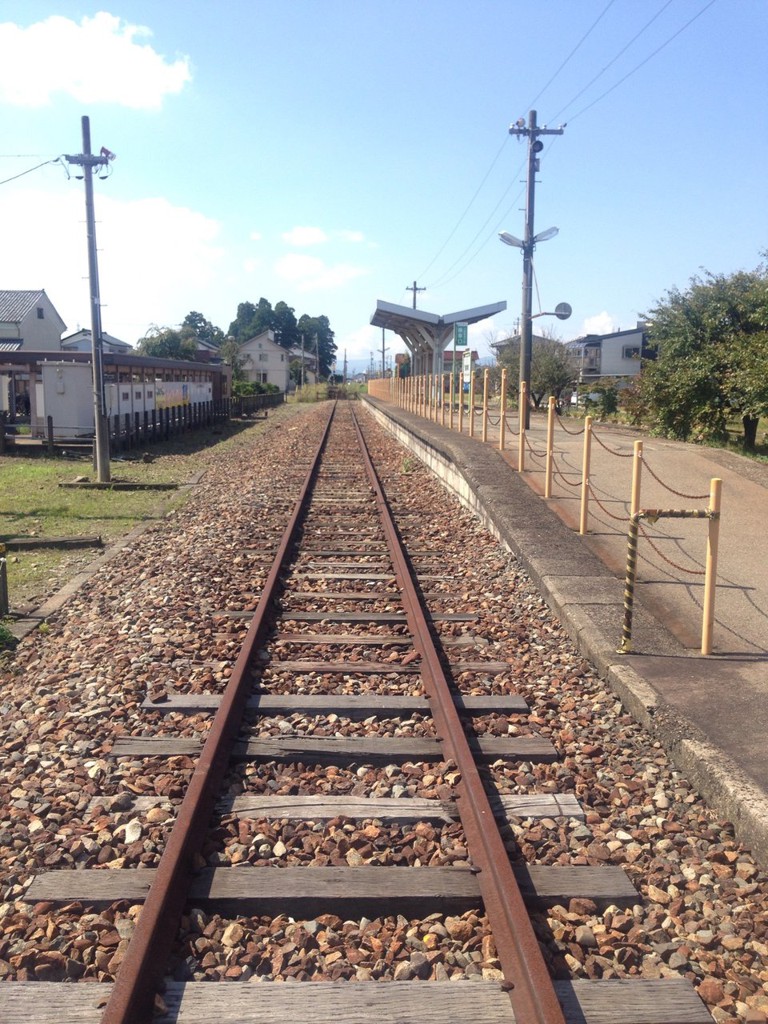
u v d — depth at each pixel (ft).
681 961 11.12
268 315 485.56
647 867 13.26
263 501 49.21
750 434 68.54
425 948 11.32
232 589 29.30
